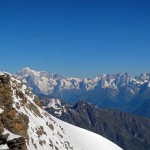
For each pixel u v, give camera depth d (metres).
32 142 69.06
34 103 102.44
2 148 52.56
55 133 94.94
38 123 84.56
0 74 73.81
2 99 67.81
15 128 63.41
